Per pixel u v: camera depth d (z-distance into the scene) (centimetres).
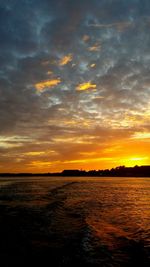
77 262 889
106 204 2669
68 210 2153
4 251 969
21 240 1130
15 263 850
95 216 1898
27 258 902
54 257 925
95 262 900
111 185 6675
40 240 1143
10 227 1378
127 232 1396
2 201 2595
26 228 1370
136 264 900
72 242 1134
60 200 2877
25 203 2477
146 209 2327
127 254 1004
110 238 1252
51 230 1352
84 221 1653
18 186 5531
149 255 998
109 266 871
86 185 6588
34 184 6575
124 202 2875
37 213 1870
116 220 1759
